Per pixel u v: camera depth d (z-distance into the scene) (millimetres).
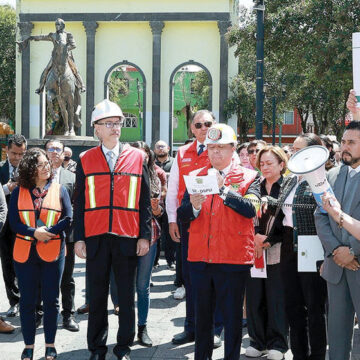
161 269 10703
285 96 35844
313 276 5016
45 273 5555
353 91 5301
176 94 61219
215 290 4832
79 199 5406
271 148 5625
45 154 5742
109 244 5293
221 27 36156
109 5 36906
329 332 4570
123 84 57625
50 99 17234
